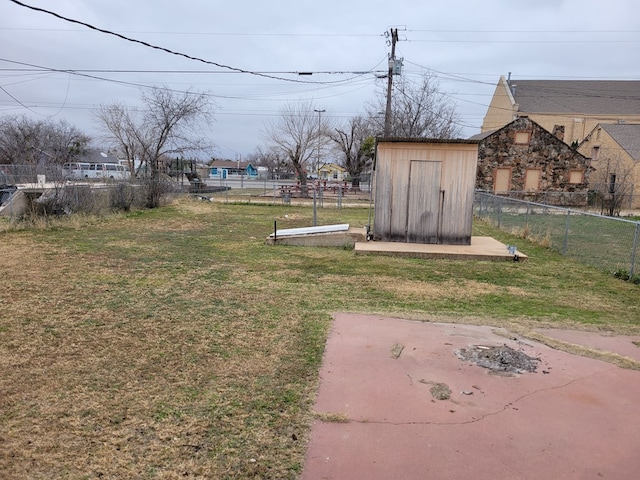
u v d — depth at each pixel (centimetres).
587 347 398
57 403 281
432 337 410
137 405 281
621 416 281
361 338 404
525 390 312
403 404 289
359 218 1680
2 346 368
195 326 429
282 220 1531
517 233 1201
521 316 491
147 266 710
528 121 2675
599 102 3744
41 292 537
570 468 228
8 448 234
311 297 549
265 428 259
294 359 356
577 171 2691
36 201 1209
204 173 5769
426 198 929
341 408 283
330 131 3791
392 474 221
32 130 3678
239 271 692
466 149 905
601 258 876
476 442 249
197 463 227
